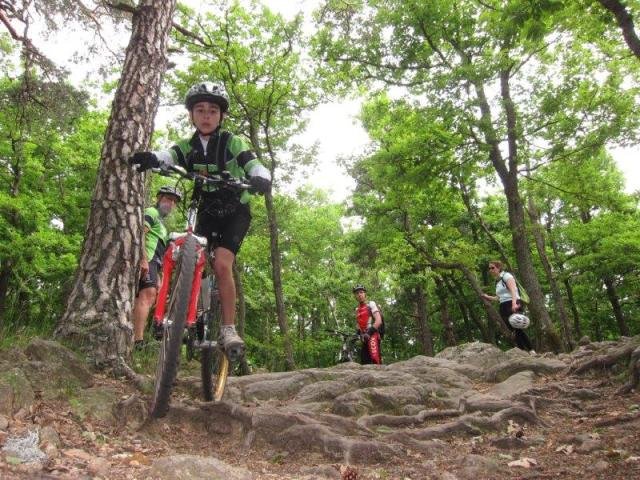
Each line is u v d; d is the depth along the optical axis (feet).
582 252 81.82
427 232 65.67
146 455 10.57
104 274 17.51
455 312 121.08
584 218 91.04
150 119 19.97
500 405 15.78
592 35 40.06
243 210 13.14
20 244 54.75
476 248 66.44
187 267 11.43
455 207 77.51
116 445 10.70
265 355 55.93
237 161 12.87
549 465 10.83
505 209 94.79
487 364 26.07
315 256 111.96
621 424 13.62
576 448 11.80
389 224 70.90
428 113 50.11
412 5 50.06
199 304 13.03
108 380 15.20
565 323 72.23
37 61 32.91
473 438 13.51
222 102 12.69
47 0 28.84
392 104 58.65
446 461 11.41
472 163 52.95
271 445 12.23
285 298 104.47
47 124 37.81
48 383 12.41
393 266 79.87
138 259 18.43
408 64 54.13
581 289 96.07
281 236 100.73
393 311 112.16
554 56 50.70
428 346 91.86
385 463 11.55
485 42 51.08
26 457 8.45
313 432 12.11
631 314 110.83
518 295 31.50
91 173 63.82
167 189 22.89
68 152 60.23
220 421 12.94
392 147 54.44
